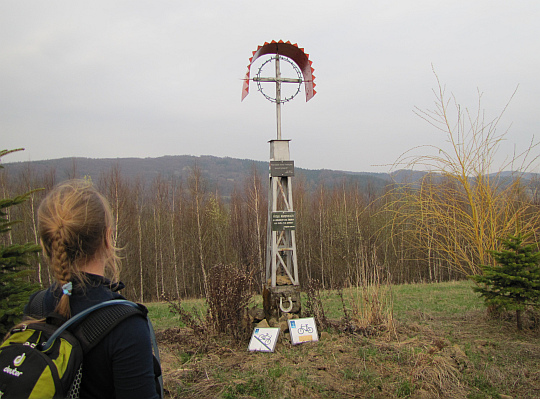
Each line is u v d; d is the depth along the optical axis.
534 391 4.76
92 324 1.50
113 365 1.48
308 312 7.57
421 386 4.90
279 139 7.53
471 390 4.90
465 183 8.14
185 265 35.16
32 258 5.60
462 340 6.64
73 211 1.59
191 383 5.07
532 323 7.24
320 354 6.04
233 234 35.91
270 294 7.21
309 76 7.62
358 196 37.03
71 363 1.40
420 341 6.56
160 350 6.47
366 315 7.48
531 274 6.73
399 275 18.44
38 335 1.48
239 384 4.92
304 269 36.72
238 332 6.88
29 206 27.33
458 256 8.63
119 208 29.67
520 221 8.13
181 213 36.41
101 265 1.71
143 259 34.47
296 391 4.80
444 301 10.57
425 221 8.63
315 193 38.66
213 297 7.11
